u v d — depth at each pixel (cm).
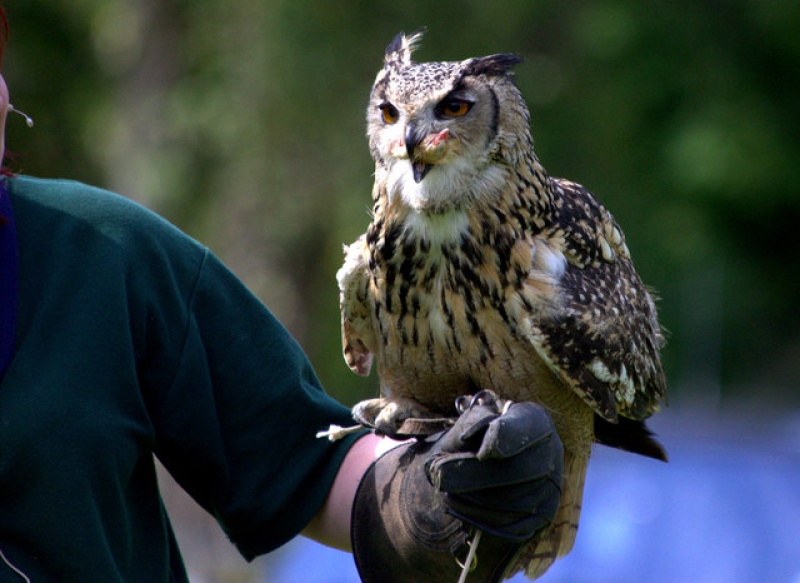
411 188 639
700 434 1123
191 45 1836
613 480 1075
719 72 2352
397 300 651
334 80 1767
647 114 2331
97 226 538
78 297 520
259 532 574
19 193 537
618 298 704
